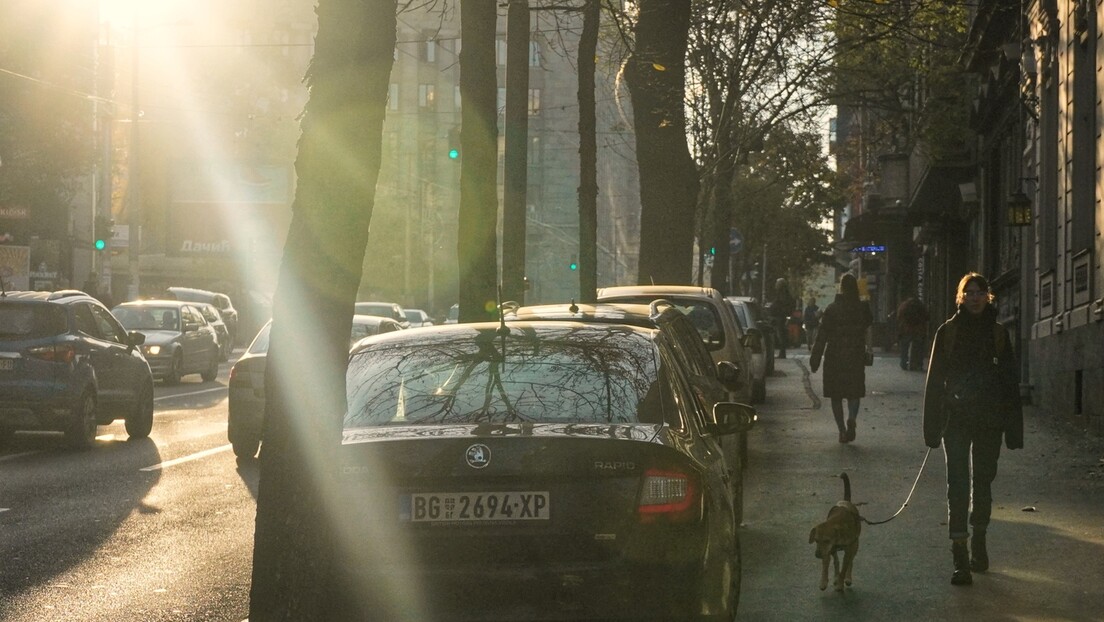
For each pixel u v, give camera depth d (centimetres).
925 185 3969
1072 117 2255
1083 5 2175
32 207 5059
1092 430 2017
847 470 1630
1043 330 2497
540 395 707
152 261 8662
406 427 685
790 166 4194
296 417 616
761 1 2427
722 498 716
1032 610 875
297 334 619
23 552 1102
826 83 2920
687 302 1841
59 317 1906
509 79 2153
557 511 646
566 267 11925
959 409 966
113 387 2008
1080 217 2233
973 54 3231
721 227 4172
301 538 612
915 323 3903
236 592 952
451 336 774
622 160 13000
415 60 11862
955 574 954
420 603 644
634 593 640
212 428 2277
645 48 2391
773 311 4931
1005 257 3244
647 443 657
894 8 2408
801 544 1127
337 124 621
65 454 1852
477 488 649
